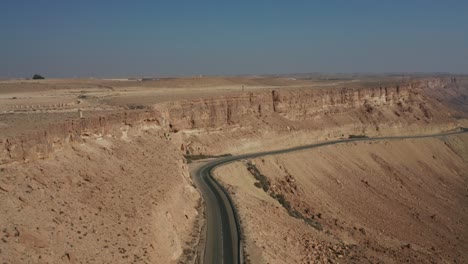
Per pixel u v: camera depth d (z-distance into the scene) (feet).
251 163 262.47
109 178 130.21
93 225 104.78
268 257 127.44
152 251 109.81
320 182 279.49
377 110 474.49
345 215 241.14
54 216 98.99
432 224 266.57
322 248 163.32
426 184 347.56
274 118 353.92
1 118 159.12
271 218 174.09
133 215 118.01
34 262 83.51
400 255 191.62
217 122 300.61
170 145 196.44
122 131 167.43
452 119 557.33
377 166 343.26
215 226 147.74
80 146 136.15
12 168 104.83
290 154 297.74
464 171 408.05
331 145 344.69
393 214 266.16
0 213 89.30
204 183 205.67
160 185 146.30
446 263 198.80
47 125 126.62
